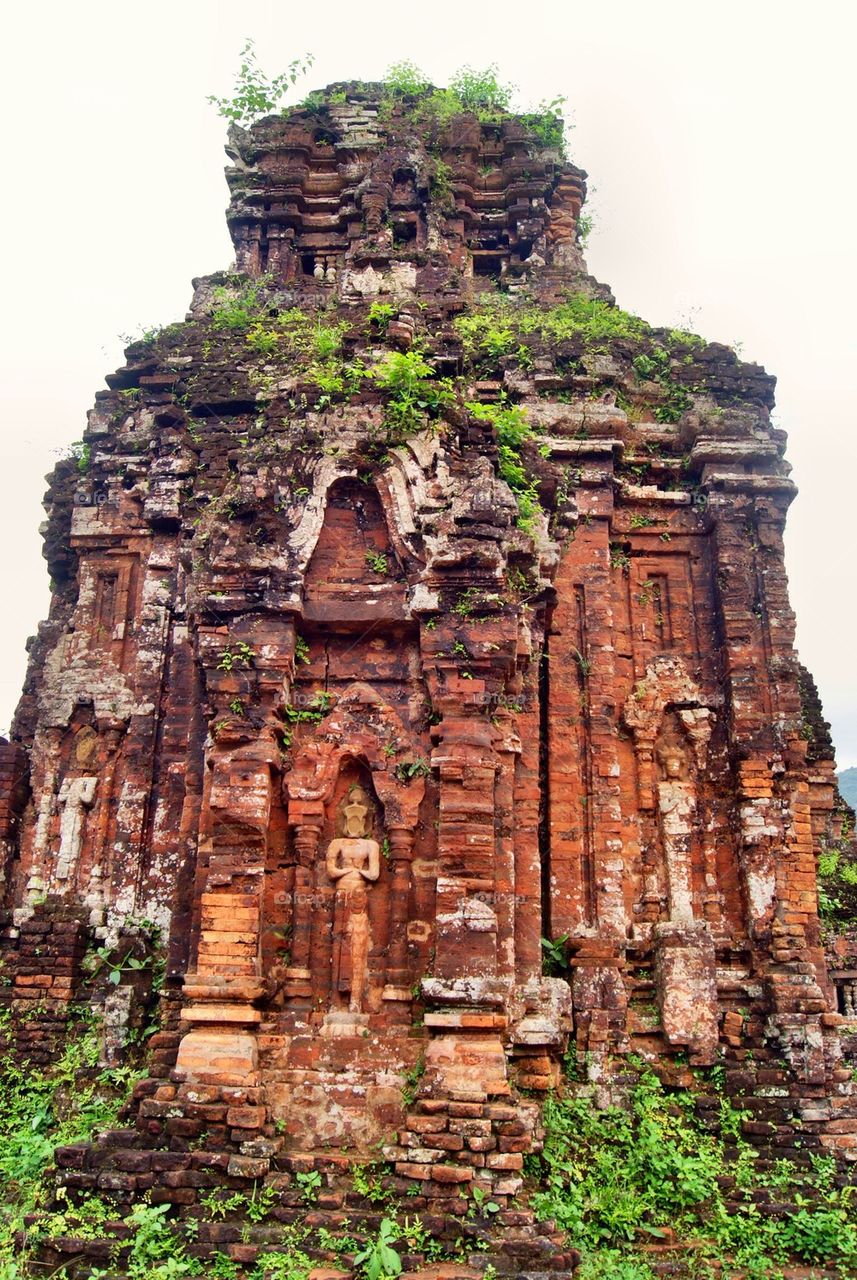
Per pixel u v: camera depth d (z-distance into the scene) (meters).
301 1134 10.33
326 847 11.51
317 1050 10.66
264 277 19.69
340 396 12.71
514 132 20.73
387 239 19.53
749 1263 10.60
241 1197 9.61
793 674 14.97
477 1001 10.27
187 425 16.52
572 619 15.08
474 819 10.86
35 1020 14.06
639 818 14.73
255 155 20.83
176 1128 10.09
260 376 16.16
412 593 11.77
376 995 10.99
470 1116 9.84
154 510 16.00
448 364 14.21
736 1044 13.20
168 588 16.00
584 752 14.44
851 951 19.14
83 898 14.88
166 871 14.46
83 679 15.84
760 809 14.30
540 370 16.27
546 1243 9.23
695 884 14.47
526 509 12.70
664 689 15.27
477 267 20.48
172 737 14.95
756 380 16.95
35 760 15.72
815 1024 13.12
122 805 14.95
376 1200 9.60
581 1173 10.97
